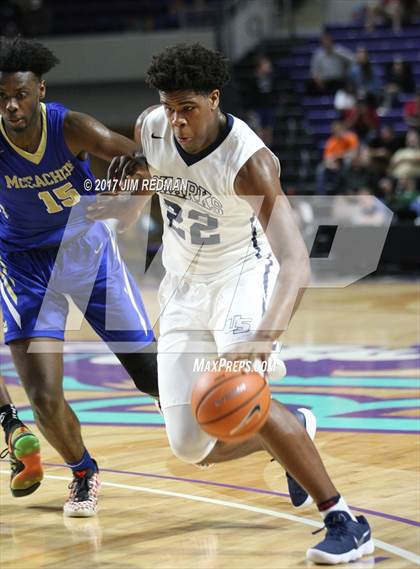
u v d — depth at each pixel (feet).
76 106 63.77
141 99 62.64
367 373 27.61
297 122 61.21
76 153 14.70
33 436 14.58
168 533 14.10
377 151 54.24
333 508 12.61
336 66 62.59
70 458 15.29
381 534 13.67
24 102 14.14
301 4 73.10
